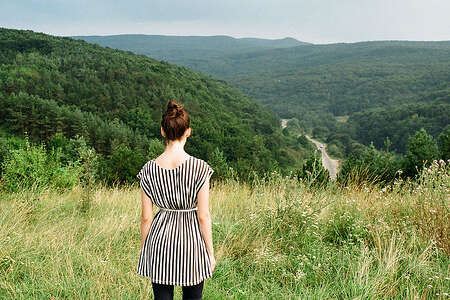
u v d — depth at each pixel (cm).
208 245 207
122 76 14950
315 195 487
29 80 12762
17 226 436
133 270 333
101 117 11688
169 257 200
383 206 485
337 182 538
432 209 420
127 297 287
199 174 198
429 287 297
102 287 296
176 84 15262
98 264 335
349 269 335
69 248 368
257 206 472
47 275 317
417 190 475
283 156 11169
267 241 393
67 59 16362
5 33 19875
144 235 211
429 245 360
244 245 393
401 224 422
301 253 382
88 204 586
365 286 291
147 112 12088
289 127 19388
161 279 201
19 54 15750
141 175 206
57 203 598
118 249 391
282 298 298
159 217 206
